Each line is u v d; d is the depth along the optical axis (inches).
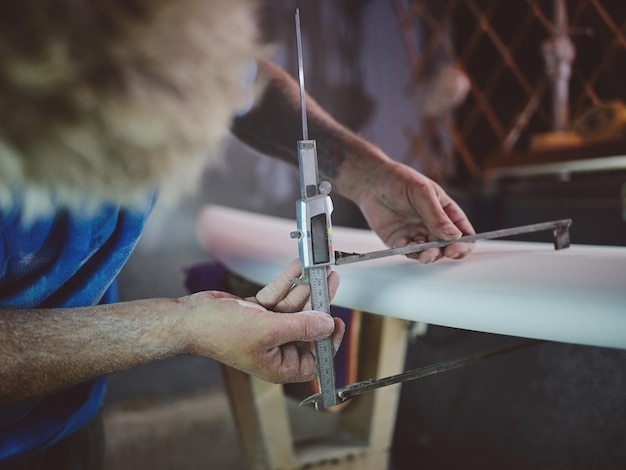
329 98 105.9
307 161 24.4
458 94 94.8
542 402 46.3
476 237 32.6
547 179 73.6
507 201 73.1
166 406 86.9
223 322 25.3
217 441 74.5
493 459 51.1
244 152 100.3
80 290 30.9
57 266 28.5
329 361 26.1
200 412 84.3
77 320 25.6
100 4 13.4
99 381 37.4
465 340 54.0
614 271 27.9
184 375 92.5
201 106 14.9
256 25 18.0
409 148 110.1
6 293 27.6
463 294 28.5
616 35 76.6
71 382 25.3
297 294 28.5
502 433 50.1
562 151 64.1
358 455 43.9
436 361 57.6
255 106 37.2
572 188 64.6
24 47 12.6
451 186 103.2
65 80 12.9
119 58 13.4
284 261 38.9
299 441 46.6
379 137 109.9
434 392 57.6
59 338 24.7
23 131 13.1
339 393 26.2
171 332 25.7
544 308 26.0
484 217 74.8
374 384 26.7
